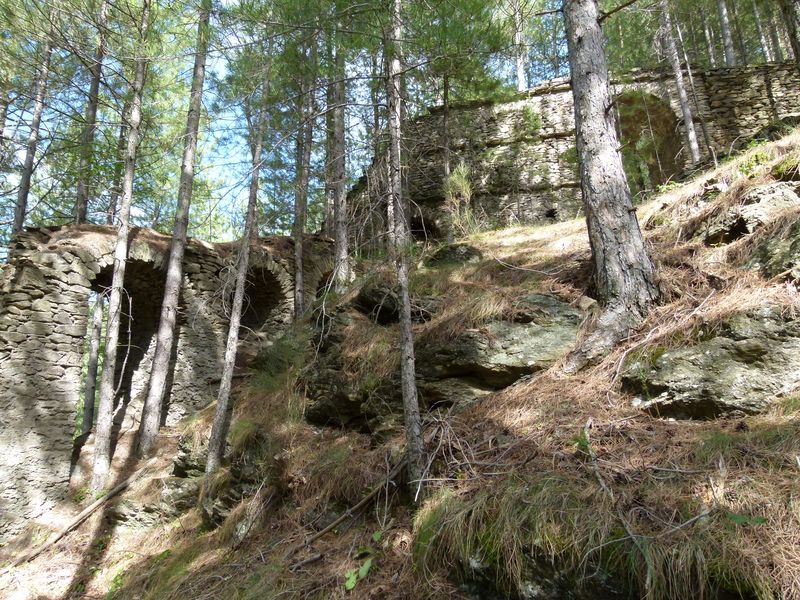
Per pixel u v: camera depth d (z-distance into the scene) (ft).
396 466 13.33
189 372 36.88
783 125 25.18
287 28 17.13
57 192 49.57
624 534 8.09
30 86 36.45
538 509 9.05
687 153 41.91
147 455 30.78
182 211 33.96
